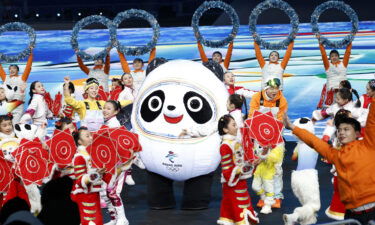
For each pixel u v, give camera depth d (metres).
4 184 7.67
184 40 20.80
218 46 13.44
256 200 9.80
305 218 7.75
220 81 9.05
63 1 24.05
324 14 22.19
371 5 22.02
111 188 7.87
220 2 13.36
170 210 9.17
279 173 9.20
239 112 8.59
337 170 6.36
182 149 8.56
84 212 7.43
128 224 8.29
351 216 6.36
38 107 11.80
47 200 5.05
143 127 8.80
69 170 7.84
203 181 9.02
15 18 23.59
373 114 6.10
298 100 16.67
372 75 17.47
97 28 23.30
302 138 6.62
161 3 23.97
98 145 7.59
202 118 8.60
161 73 8.94
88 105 10.07
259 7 13.33
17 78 13.52
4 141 8.27
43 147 7.93
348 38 14.05
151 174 9.13
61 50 20.62
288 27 21.25
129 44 20.41
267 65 13.32
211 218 8.69
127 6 23.98
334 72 14.13
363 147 6.24
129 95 12.19
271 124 7.90
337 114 8.48
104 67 14.04
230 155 7.61
